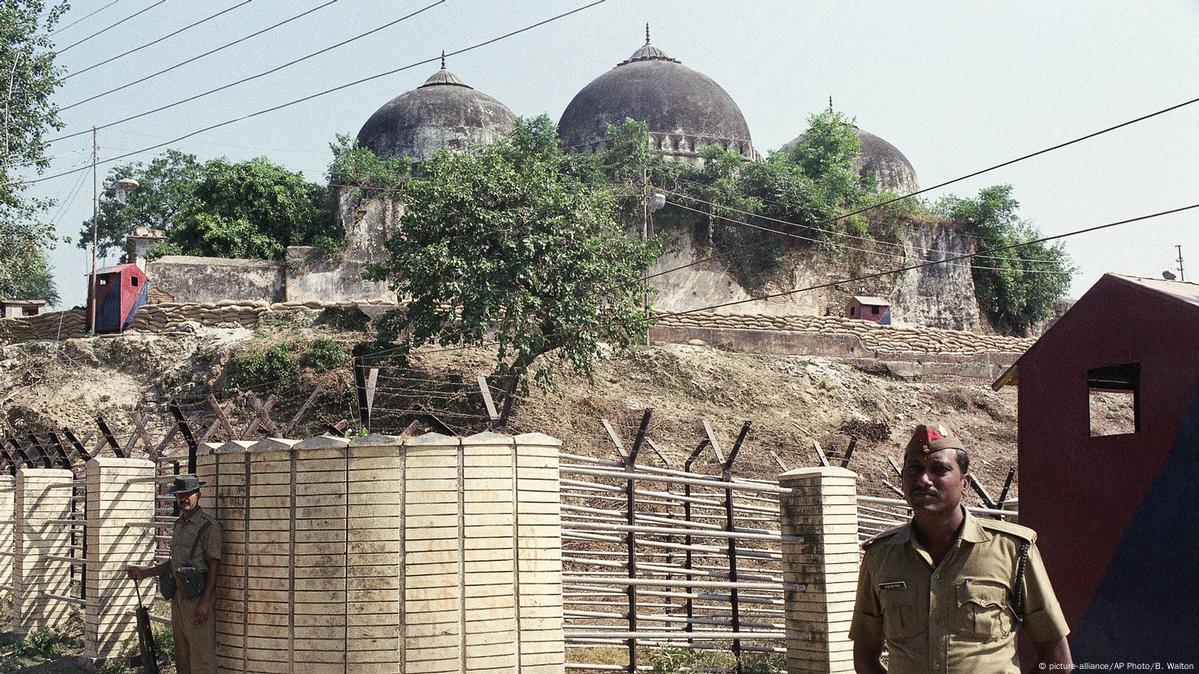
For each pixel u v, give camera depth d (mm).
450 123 43938
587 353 25641
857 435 27344
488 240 25375
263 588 8703
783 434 26656
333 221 36844
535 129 37094
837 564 9422
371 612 8242
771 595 12945
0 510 16234
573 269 25328
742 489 10500
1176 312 9594
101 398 28469
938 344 34875
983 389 31266
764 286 38906
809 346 32500
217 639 9039
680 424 26453
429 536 8297
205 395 28000
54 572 14172
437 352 28375
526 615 8430
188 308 30688
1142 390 9852
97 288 32500
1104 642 9820
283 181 38406
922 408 29984
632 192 36969
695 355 29609
